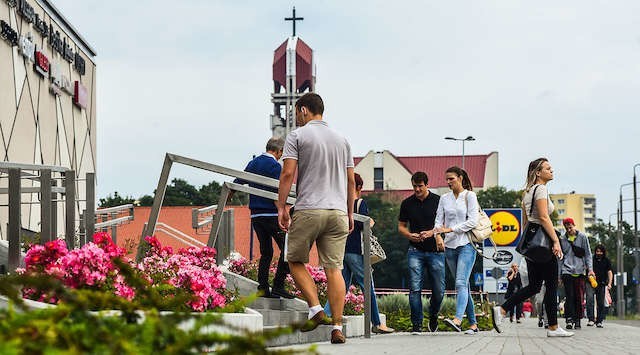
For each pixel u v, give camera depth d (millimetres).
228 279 15148
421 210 15094
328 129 10203
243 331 3047
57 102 43688
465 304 15109
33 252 8195
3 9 35125
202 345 2961
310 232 10016
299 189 10109
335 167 10125
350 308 15539
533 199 13641
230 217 17250
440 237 14844
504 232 29641
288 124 149375
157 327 2982
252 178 12273
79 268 7941
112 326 3066
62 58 44188
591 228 154000
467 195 15031
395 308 23484
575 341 13203
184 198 109812
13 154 36656
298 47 151000
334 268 10203
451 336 14242
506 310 14859
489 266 29719
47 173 10289
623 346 11945
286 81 151000
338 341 10273
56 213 11234
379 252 14352
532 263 14188
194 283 9352
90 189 10977
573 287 20766
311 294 10148
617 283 71875
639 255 79562
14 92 36781
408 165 177875
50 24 41438
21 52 37344
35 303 7250
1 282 2963
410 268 15117
